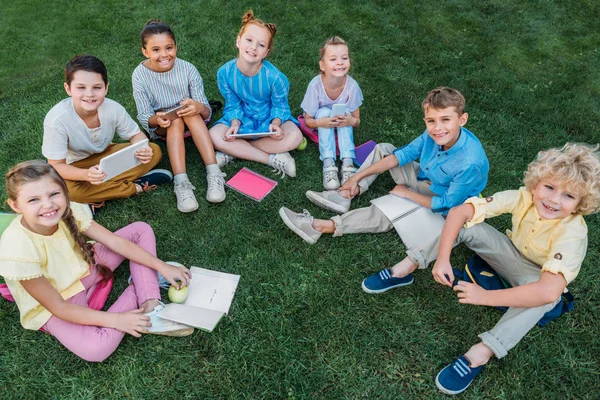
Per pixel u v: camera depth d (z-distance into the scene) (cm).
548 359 252
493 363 250
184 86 345
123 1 525
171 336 254
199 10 512
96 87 273
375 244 307
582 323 268
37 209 206
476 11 535
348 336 259
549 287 217
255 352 251
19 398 231
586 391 242
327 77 338
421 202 293
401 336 260
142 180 329
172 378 240
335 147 358
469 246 267
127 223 314
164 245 301
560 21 524
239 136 343
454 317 270
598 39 498
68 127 287
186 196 317
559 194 214
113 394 233
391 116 405
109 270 266
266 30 319
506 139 387
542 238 239
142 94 339
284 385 239
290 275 286
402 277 277
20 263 212
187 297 270
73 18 496
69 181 299
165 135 360
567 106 419
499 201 247
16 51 452
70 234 236
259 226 315
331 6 530
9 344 249
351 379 243
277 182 346
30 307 232
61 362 243
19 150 355
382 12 527
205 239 306
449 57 470
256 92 352
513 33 505
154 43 312
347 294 279
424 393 240
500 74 453
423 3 543
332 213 327
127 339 252
